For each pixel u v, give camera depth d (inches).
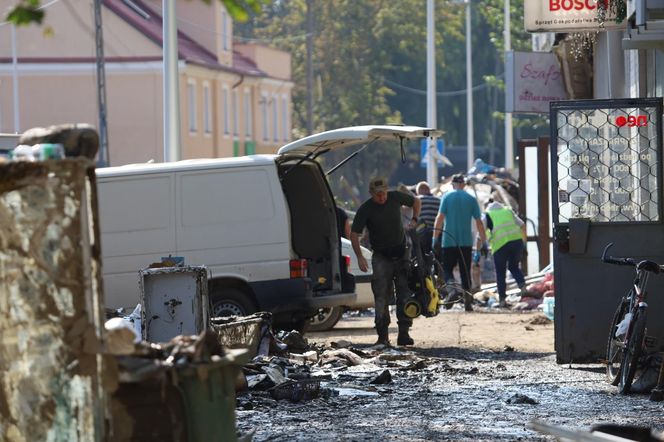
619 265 1164.5
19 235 540.7
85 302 541.6
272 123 5782.5
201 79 4751.5
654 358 1043.3
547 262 2251.5
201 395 564.7
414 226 1433.3
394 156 6968.5
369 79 7253.9
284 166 1473.9
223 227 1429.6
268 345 1210.6
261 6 553.9
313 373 1144.8
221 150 4965.6
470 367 1219.2
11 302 542.9
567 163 1208.8
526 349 1398.9
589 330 1196.5
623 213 1201.4
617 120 1203.9
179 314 1154.7
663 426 874.8
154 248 1418.6
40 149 549.6
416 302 1414.9
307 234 1503.4
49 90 4458.7
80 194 540.7
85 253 541.6
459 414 927.7
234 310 1429.6
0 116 4411.9
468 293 1927.9
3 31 4461.1
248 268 1429.6
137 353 561.9
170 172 1428.4
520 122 5664.4
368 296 1653.5
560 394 1035.9
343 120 7135.8
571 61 2138.3
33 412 545.0
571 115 1206.3
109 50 4456.2
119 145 4453.7
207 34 4963.1
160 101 4434.1
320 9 7352.4
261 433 835.4
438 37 7460.6
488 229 2043.6
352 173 6934.1
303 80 7244.1
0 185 537.0
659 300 1166.3
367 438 818.2
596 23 1611.7
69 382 543.5
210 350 576.1
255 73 5383.9
